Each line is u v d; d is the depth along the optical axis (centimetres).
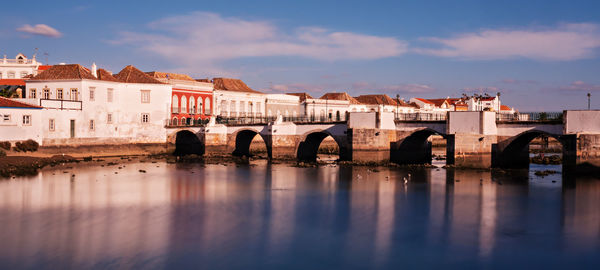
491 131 6359
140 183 5156
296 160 7750
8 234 3128
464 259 2761
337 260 2722
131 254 2777
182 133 9056
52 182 5131
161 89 8950
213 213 3725
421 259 2753
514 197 4406
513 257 2797
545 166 7088
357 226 3378
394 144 7100
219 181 5353
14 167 6072
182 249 2864
